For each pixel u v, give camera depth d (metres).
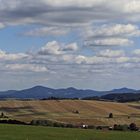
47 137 94.25
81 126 151.25
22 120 164.25
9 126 125.19
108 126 155.12
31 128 119.88
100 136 101.44
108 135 105.25
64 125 150.75
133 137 102.94
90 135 103.06
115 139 95.44
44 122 151.00
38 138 91.62
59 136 97.50
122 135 107.31
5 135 95.69
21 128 118.25
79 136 99.06
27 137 92.69
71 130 119.06
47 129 118.81
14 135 96.31
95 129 135.50
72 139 91.50
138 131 135.50
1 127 119.81
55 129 120.31
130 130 142.00
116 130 139.25
